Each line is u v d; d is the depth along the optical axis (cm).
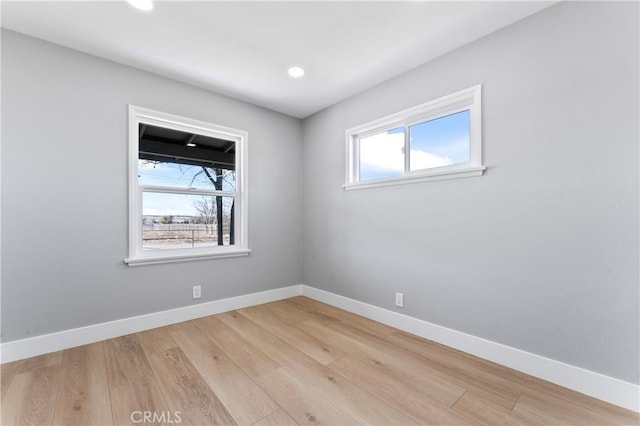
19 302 201
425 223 241
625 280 152
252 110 327
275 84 282
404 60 239
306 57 235
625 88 152
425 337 239
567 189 170
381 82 277
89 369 188
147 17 187
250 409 151
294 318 287
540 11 180
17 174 201
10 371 184
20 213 201
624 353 153
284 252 357
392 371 188
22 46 203
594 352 161
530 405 154
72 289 220
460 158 229
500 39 198
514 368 190
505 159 195
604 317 158
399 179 258
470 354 211
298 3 175
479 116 207
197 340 234
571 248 169
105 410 149
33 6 176
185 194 287
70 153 220
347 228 313
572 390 167
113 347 220
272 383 174
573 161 168
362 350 218
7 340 197
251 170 328
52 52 213
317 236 353
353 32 203
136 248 252
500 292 197
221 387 170
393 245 266
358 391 167
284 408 152
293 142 366
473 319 211
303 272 374
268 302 340
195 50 225
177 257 271
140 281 252
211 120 295
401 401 158
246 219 322
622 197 153
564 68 171
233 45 218
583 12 164
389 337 242
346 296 314
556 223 174
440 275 231
